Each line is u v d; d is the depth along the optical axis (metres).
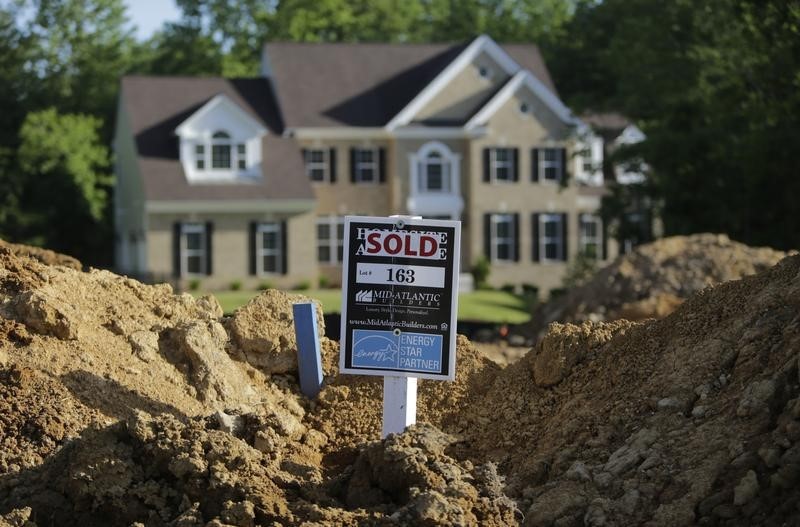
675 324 11.72
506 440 11.44
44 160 59.03
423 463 9.77
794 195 37.47
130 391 11.48
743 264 29.83
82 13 68.62
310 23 70.75
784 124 34.19
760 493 9.25
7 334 11.58
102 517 9.79
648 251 30.59
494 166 55.16
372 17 77.62
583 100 55.78
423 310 11.01
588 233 57.44
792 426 9.49
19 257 13.14
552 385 11.84
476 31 78.56
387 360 11.03
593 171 53.06
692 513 9.28
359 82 55.91
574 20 63.56
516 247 55.53
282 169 52.62
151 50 74.44
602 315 29.55
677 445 10.00
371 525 9.27
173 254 51.25
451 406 12.23
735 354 10.80
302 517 9.41
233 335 12.88
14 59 65.94
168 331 12.59
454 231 10.99
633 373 11.30
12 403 10.89
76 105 67.62
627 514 9.47
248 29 71.88
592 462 10.28
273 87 55.78
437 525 9.17
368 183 54.91
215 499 9.61
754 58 35.41
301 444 11.30
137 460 9.98
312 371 12.57
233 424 10.55
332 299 46.31
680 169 40.84
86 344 11.88
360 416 12.06
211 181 51.94
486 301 48.03
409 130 54.34
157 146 52.56
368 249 11.09
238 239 51.78
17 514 9.65
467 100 55.56
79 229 61.06
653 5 42.62
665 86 41.16
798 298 10.97
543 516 9.63
